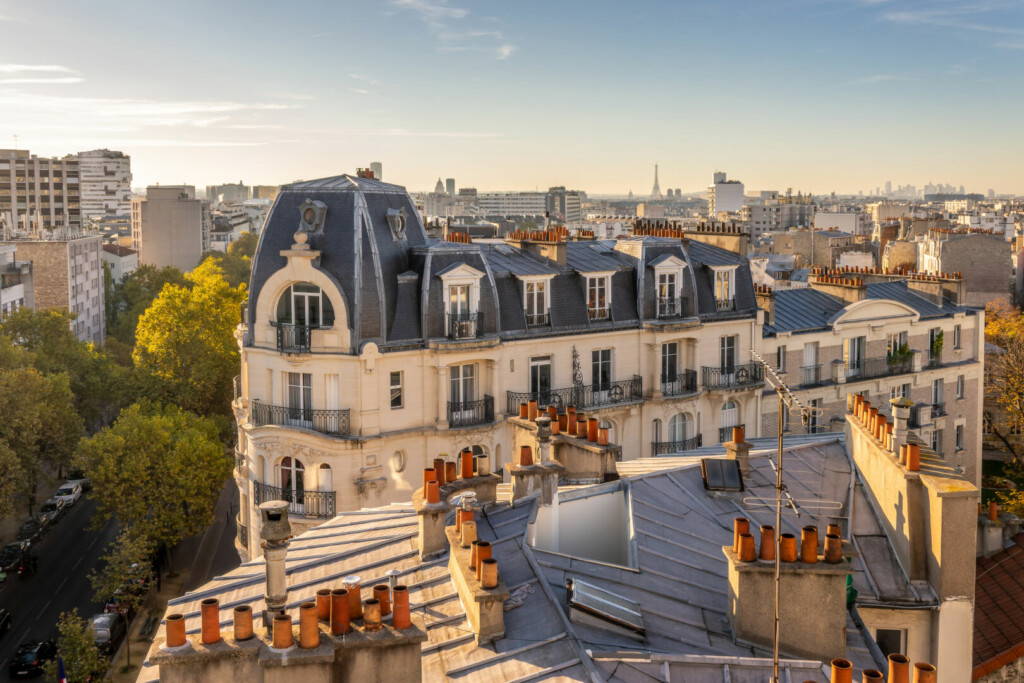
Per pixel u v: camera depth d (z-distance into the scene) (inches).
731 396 2940.5
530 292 2657.5
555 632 900.6
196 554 3442.4
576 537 1255.5
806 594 936.3
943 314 3393.2
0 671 2564.0
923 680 710.5
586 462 1382.9
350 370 2399.1
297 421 2480.3
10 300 5162.4
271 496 2486.5
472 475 1261.1
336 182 2501.2
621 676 824.9
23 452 3393.2
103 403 4227.4
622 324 2800.2
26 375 3447.3
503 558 1066.7
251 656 770.2
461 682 843.4
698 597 1044.5
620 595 1003.3
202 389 3991.1
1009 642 1261.1
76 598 3065.9
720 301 2957.7
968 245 6254.9
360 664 777.6
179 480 3127.5
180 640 776.9
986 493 3698.3
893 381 3240.7
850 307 3147.1
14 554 3260.3
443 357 2466.8
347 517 1451.8
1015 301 7003.0
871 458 1304.1
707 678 832.3
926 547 1113.4
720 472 1342.3
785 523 1249.4
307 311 2454.5
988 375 4367.6
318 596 816.9
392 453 2449.6
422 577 1073.5
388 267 2458.2
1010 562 1478.8
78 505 4023.1
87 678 2394.2
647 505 1245.7
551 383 2694.4
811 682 792.3
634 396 2822.3
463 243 2768.2
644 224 3070.9
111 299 7352.4
